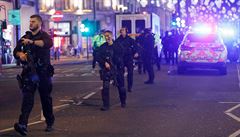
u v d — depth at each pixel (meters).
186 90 18.45
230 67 31.50
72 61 45.09
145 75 26.16
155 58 29.11
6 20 43.78
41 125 11.55
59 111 13.76
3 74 30.73
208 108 13.82
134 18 35.72
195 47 25.12
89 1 61.47
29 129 11.05
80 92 18.52
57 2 60.94
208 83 21.05
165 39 35.66
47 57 10.31
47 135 10.31
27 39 10.12
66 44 60.22
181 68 25.70
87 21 45.53
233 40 38.97
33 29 10.33
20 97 17.67
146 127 11.05
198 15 55.78
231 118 12.10
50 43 10.29
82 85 21.23
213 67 25.00
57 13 53.72
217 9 51.78
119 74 14.15
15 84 23.12
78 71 30.83
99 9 61.56
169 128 10.88
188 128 10.85
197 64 25.09
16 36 43.16
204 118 12.15
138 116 12.63
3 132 10.80
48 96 10.58
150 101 15.50
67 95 17.59
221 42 25.34
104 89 13.77
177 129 10.75
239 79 22.83
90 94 17.83
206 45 25.05
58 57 49.44
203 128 10.83
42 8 59.31
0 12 43.50
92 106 14.72
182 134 10.20
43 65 10.28
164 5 77.69
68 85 21.33
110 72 13.79
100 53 13.81
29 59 10.14
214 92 17.69
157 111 13.41
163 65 35.00
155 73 26.95
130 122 11.76
